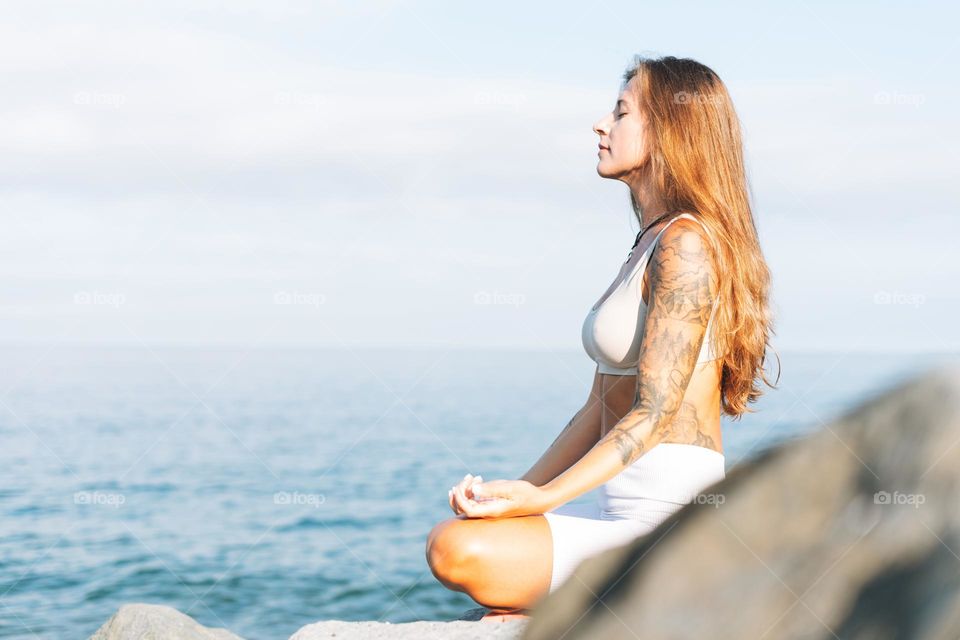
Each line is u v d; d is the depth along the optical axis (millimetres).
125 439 29219
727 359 2719
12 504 18750
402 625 2637
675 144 2764
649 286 2734
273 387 49906
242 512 18312
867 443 596
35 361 67438
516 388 51688
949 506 563
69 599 11531
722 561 592
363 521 17281
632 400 2834
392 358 73188
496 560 2477
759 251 2814
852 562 571
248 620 10945
